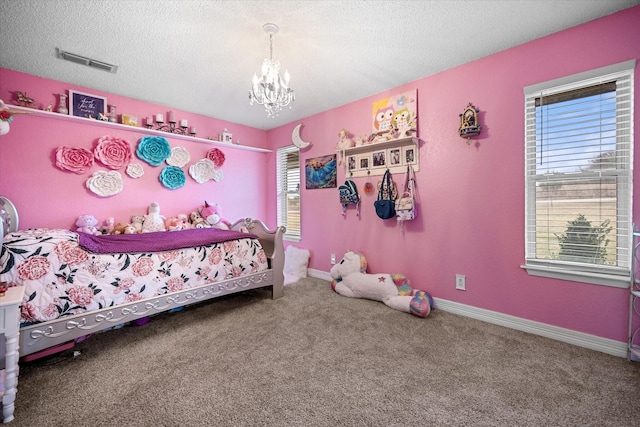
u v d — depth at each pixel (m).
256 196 4.43
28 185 2.60
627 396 1.49
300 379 1.65
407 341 2.09
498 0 1.72
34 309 1.69
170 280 2.31
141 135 3.26
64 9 1.74
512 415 1.37
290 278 3.71
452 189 2.61
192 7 1.75
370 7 1.77
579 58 1.97
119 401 1.47
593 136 1.98
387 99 3.03
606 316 1.92
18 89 2.55
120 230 3.00
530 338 2.13
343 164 3.45
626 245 1.89
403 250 2.97
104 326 1.95
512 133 2.27
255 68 2.56
